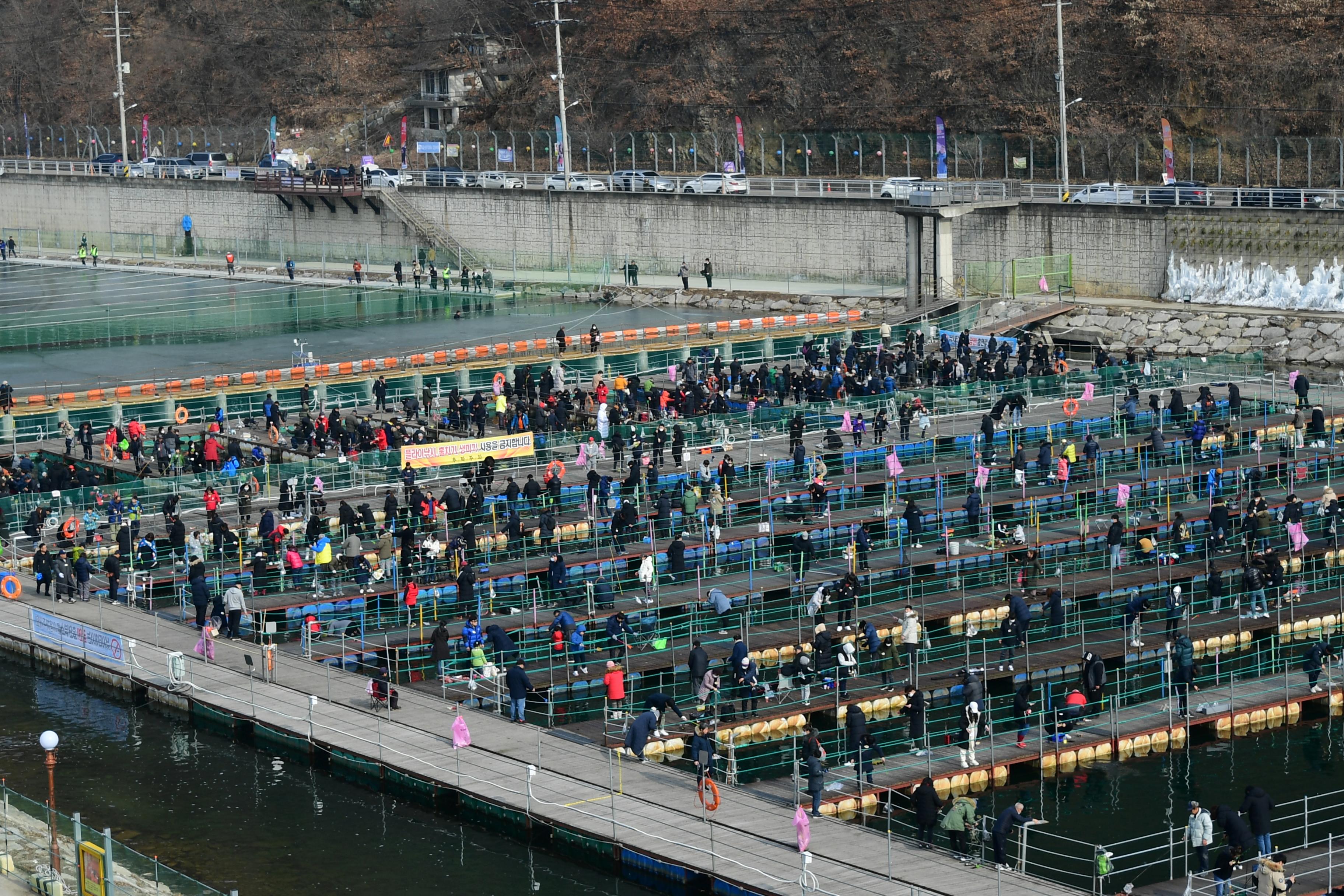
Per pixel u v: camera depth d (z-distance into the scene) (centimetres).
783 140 19525
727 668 7612
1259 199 14750
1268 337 13500
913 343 12756
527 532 9162
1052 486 9819
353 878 5822
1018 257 15300
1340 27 18900
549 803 6109
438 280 17812
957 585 8650
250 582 8619
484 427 11269
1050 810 6369
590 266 17575
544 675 7456
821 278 16200
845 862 5597
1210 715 7031
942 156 16512
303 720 6944
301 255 19500
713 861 5612
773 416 10769
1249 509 8725
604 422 10506
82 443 11119
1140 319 14162
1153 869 5831
